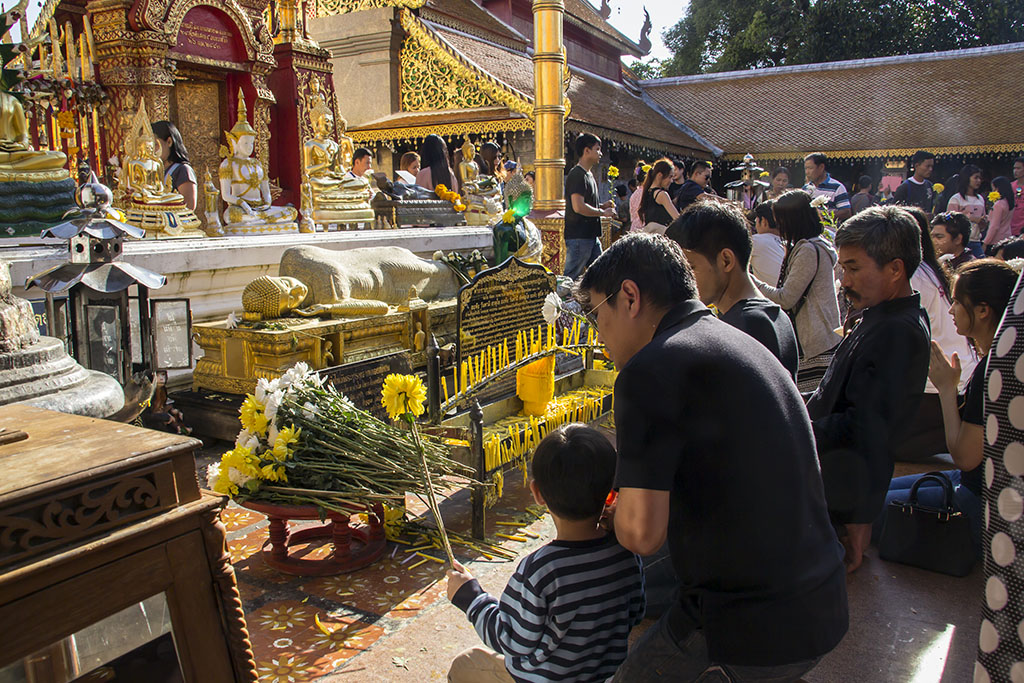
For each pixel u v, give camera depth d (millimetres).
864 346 3062
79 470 1463
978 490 3727
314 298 5617
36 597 1390
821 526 1847
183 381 5766
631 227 11273
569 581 2012
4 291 2484
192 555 1652
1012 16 35469
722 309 3158
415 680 2768
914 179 14031
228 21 8625
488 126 15828
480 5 21078
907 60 27844
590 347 5055
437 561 3695
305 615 3205
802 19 36156
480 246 9078
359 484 3422
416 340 6125
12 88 6188
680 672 1851
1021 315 1259
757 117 28078
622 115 23141
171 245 5750
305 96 9695
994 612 1262
